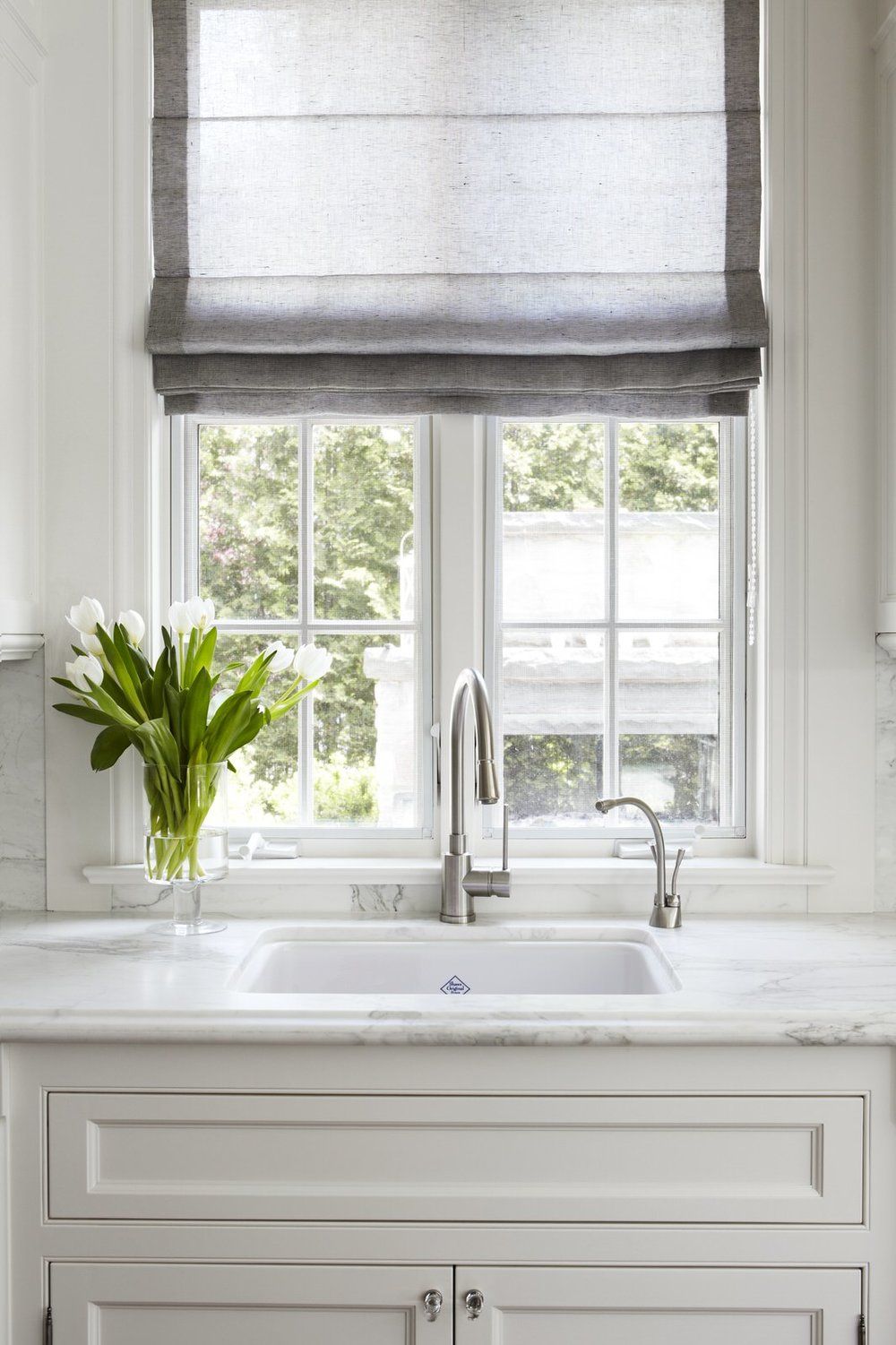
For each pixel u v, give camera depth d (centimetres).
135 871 176
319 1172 129
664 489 189
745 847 187
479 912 177
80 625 165
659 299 179
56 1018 127
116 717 163
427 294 180
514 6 181
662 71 181
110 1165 130
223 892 178
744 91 180
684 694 189
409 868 177
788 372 177
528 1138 128
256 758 189
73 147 178
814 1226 128
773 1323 130
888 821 179
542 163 181
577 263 181
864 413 177
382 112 182
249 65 182
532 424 188
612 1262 128
